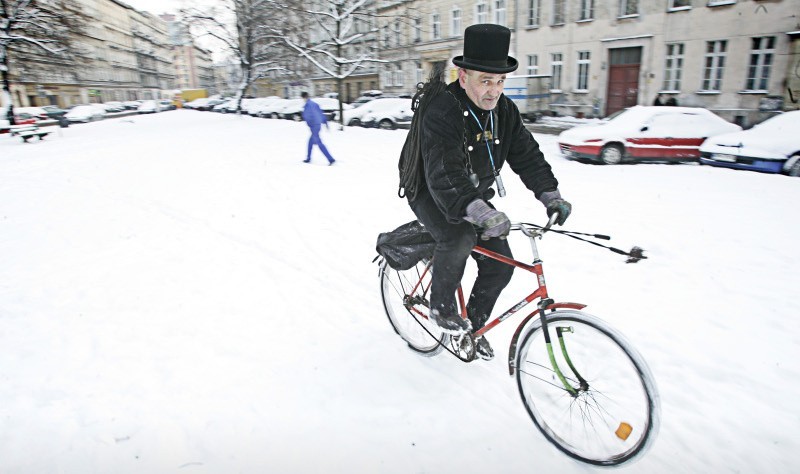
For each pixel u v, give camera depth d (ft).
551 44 77.66
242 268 14.47
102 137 60.59
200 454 6.95
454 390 8.36
